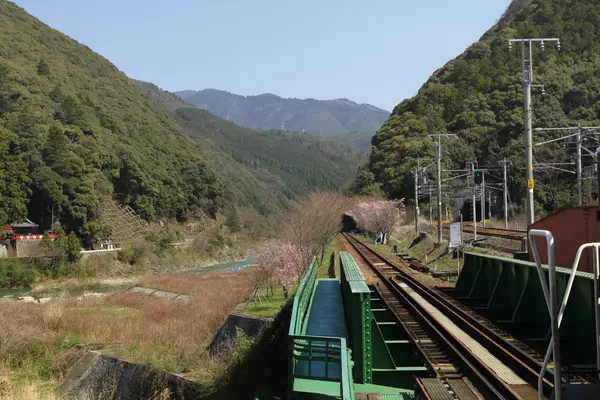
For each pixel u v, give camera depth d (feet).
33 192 206.39
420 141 204.44
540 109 159.12
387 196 207.82
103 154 248.93
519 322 29.86
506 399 20.27
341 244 139.64
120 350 59.52
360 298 24.56
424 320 34.78
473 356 25.63
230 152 580.71
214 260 259.60
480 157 181.37
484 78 208.64
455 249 88.07
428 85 249.96
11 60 297.94
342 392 17.04
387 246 148.97
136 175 265.95
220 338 61.93
